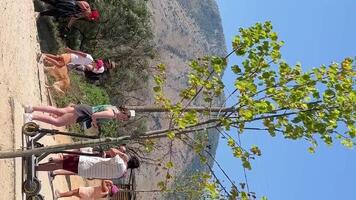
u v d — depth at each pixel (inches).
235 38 243.4
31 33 497.7
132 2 991.6
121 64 995.3
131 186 655.1
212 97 246.4
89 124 395.2
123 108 390.0
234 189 245.1
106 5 901.8
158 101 257.6
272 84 238.8
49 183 434.9
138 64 1021.8
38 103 469.7
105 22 900.0
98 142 255.3
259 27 242.8
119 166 370.6
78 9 555.2
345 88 231.6
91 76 594.6
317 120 234.1
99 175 368.8
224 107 250.1
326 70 235.9
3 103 349.4
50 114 390.0
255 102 233.8
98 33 901.2
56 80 563.5
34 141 356.2
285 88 238.1
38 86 488.4
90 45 919.7
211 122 246.7
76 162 367.6
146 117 828.0
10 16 422.0
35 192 340.8
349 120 232.7
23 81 428.8
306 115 235.0
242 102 238.5
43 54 543.2
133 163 407.8
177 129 246.2
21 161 344.2
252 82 235.8
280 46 241.6
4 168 319.6
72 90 639.8
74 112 378.9
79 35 884.0
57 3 545.3
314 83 235.1
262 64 240.8
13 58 409.1
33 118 373.7
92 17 567.5
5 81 371.9
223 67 241.0
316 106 235.0
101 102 735.7
